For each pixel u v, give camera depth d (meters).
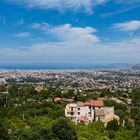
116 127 114.94
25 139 83.19
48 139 84.19
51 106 158.38
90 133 99.69
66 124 87.94
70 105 141.12
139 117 141.12
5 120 111.62
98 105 142.25
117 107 177.62
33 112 136.12
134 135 107.44
